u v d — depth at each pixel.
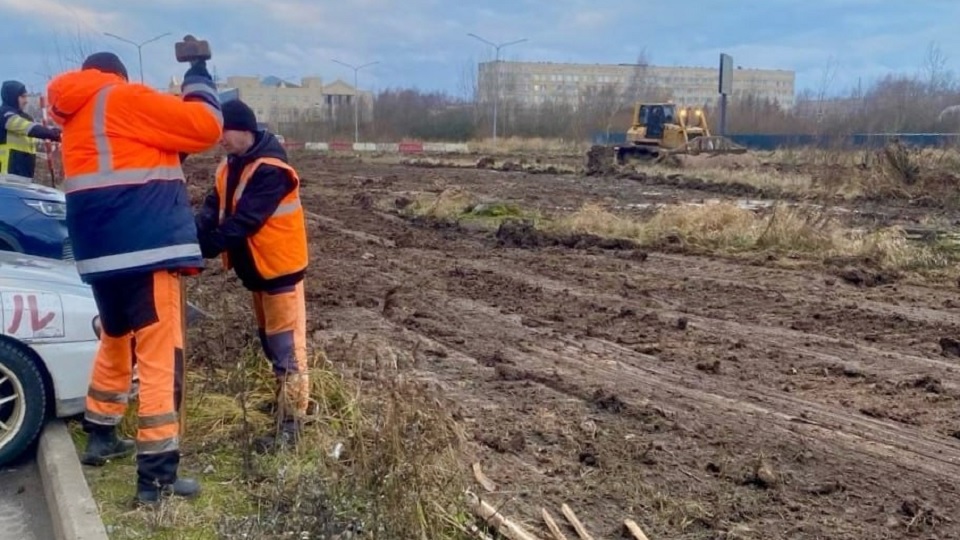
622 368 8.17
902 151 22.69
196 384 6.41
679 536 4.96
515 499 5.31
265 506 4.94
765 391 7.57
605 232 15.95
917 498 5.54
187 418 5.98
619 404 7.02
